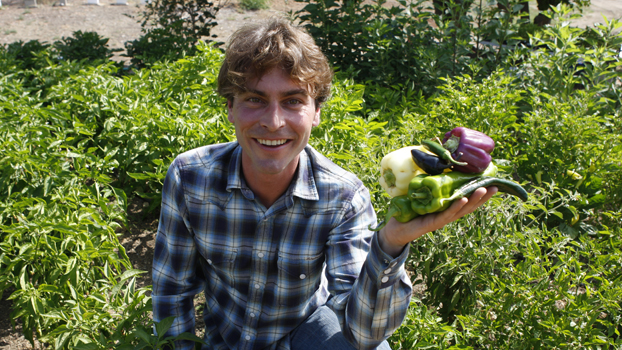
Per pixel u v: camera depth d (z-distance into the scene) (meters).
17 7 16.70
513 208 2.96
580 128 4.01
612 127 4.47
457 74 5.78
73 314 2.24
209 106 4.31
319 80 1.68
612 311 2.45
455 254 2.80
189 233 1.96
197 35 7.62
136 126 3.80
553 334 2.36
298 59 1.59
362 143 3.63
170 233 1.95
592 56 5.34
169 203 1.92
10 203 2.94
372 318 1.71
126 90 4.46
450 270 2.79
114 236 2.81
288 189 1.83
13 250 2.75
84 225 2.73
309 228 1.88
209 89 4.49
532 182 4.21
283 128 1.65
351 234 1.90
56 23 14.98
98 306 2.34
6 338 2.89
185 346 2.05
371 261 1.61
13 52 6.37
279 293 1.95
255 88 1.60
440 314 3.00
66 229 2.59
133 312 2.17
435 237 2.81
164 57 6.26
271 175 1.78
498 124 4.20
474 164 1.38
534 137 4.14
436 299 2.88
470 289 2.70
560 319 2.38
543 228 2.97
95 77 4.70
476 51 6.36
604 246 2.87
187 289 2.07
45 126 3.61
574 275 2.59
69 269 2.54
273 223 1.87
